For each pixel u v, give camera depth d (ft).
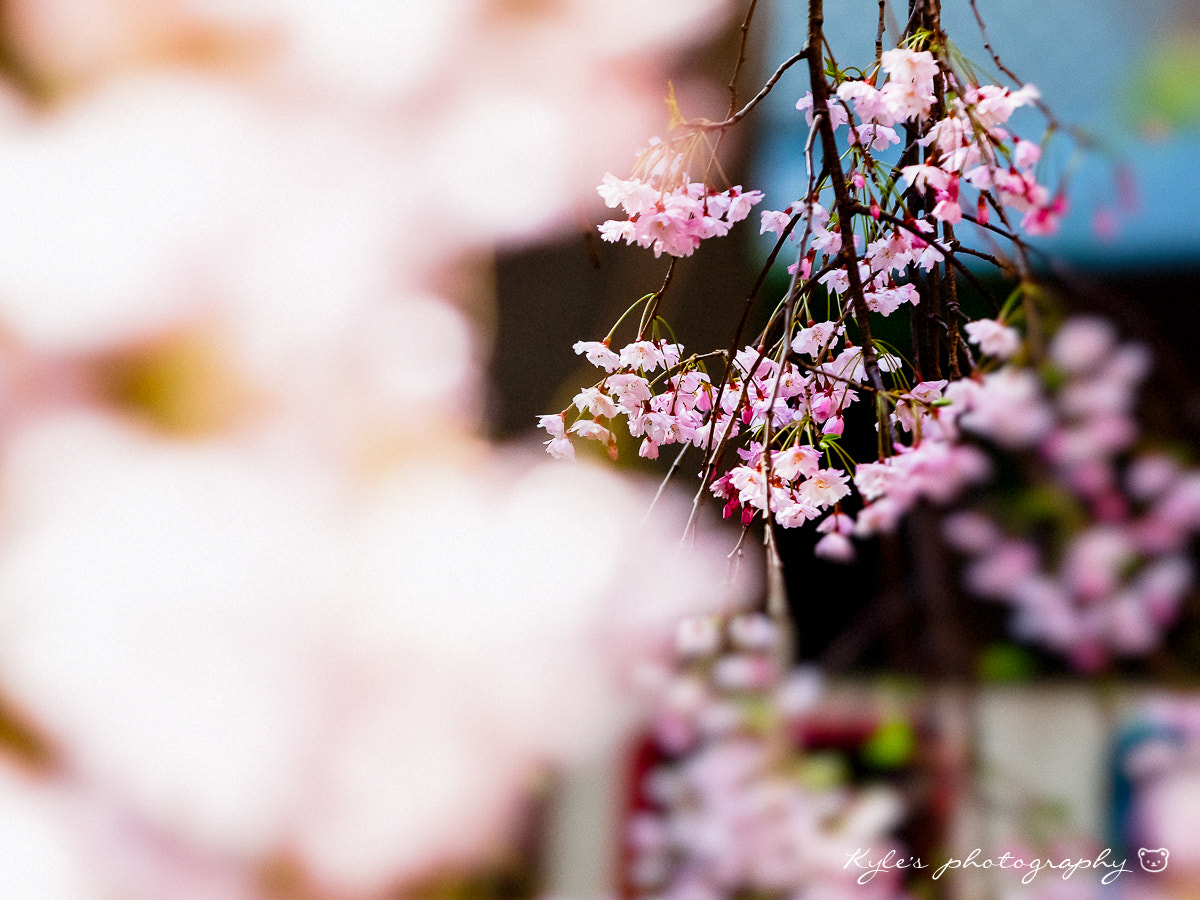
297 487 1.25
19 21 1.20
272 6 1.22
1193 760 2.56
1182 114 7.62
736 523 6.09
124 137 1.18
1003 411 3.15
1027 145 4.37
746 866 2.22
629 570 1.36
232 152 1.21
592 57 1.25
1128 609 2.76
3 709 1.22
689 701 2.09
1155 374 3.24
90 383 1.22
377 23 1.21
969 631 2.57
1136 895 2.35
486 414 1.52
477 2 1.24
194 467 1.23
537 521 1.33
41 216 1.15
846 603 4.69
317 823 1.27
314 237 1.23
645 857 2.03
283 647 1.24
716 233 4.93
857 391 6.28
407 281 1.28
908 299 6.32
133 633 1.20
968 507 3.01
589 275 3.53
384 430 1.30
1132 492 3.05
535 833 1.42
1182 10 7.93
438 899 1.32
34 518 1.20
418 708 1.28
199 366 1.23
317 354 1.26
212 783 1.23
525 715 1.30
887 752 2.43
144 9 1.21
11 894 1.20
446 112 1.26
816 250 6.32
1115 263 9.20
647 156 4.59
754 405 6.35
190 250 1.19
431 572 1.27
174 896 1.25
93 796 1.24
